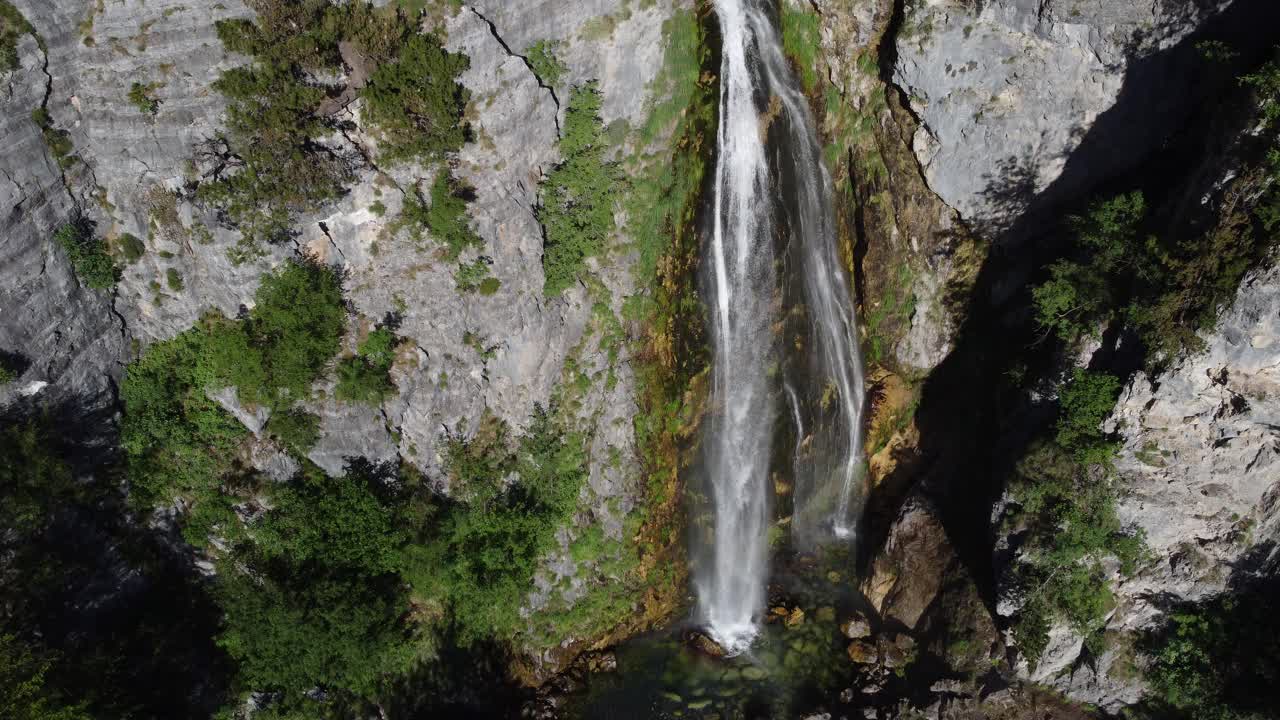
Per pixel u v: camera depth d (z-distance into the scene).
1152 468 26.53
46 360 26.39
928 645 31.23
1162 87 27.92
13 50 24.23
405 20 27.06
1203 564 26.88
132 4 25.14
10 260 25.12
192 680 28.06
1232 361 23.98
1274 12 25.17
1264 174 23.00
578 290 31.20
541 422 31.56
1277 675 25.48
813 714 30.11
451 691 30.44
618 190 31.36
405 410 29.83
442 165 28.09
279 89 26.08
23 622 25.41
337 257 28.19
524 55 29.17
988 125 30.75
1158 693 27.61
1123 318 26.59
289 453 29.41
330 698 28.97
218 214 26.48
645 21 30.05
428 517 30.09
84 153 26.17
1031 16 28.11
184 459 28.83
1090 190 31.06
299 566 29.05
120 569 28.02
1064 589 28.08
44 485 26.30
